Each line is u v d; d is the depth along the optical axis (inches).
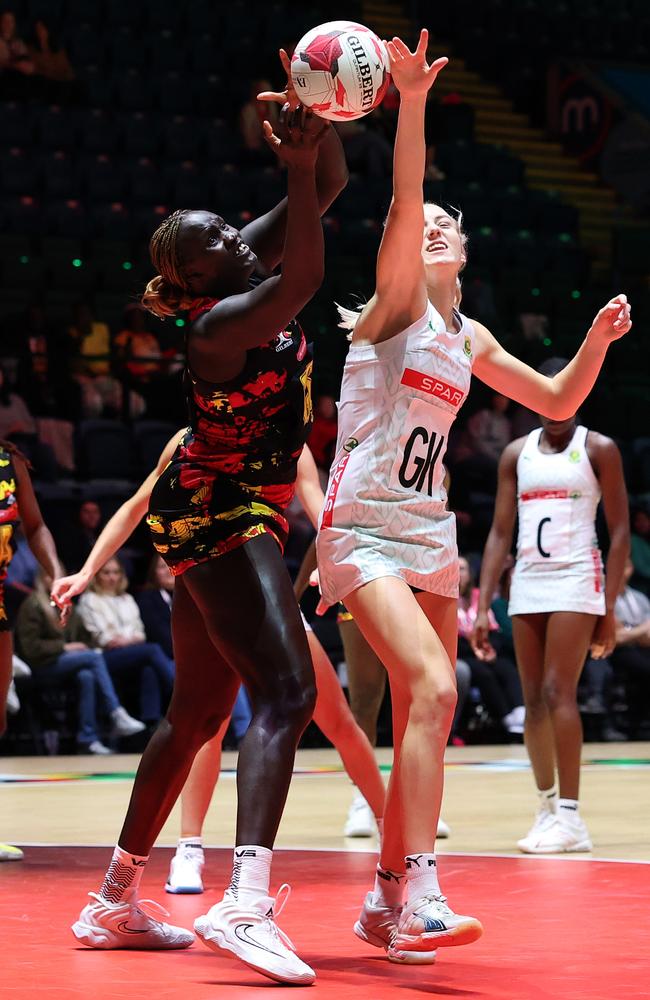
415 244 184.4
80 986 167.5
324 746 626.8
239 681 194.9
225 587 181.5
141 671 567.8
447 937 171.0
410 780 176.6
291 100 169.9
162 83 966.4
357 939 199.5
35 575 565.9
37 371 695.7
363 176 938.1
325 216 901.2
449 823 350.0
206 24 1034.1
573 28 1182.9
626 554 316.2
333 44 169.3
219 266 180.7
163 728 193.6
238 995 162.6
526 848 297.3
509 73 1167.6
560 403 202.8
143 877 263.0
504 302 895.1
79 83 925.2
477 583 652.7
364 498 186.5
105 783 452.8
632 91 1153.4
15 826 343.9
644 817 360.2
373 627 182.4
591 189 1103.6
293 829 341.1
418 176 180.1
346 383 191.8
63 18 989.8
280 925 211.3
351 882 253.0
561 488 314.2
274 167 941.2
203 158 931.3
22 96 900.6
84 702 546.6
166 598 582.9
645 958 183.9
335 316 824.9
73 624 560.7
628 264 976.3
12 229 826.8
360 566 184.1
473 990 165.3
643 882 250.4
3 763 523.5
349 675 336.8
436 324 189.6
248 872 173.2
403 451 187.3
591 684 652.7
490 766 515.2
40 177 860.0
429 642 179.9
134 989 165.9
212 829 339.9
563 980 170.6
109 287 799.7
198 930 173.9
